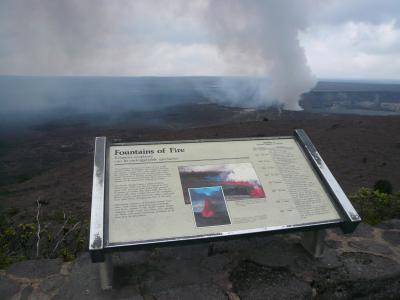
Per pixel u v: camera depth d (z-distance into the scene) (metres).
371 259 3.19
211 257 3.14
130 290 2.71
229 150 3.20
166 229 2.59
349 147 21.11
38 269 2.98
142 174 2.88
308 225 2.79
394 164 17.73
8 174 22.42
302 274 2.95
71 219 6.89
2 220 6.30
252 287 2.78
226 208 2.80
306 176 3.15
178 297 2.64
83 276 2.87
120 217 2.61
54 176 18.92
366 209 4.45
